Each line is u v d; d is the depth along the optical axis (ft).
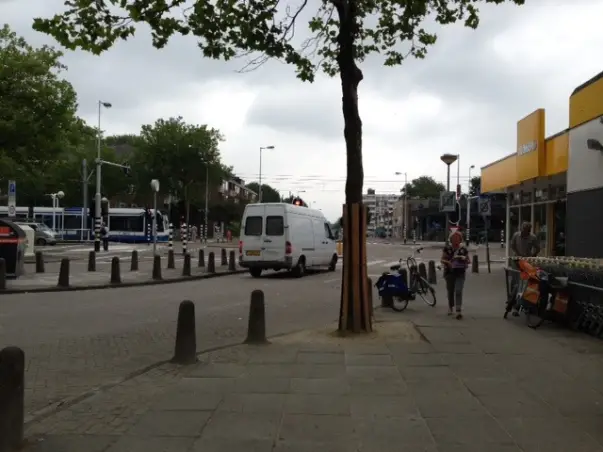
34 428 15.61
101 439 14.78
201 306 42.01
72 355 25.94
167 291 52.26
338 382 20.22
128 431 15.35
